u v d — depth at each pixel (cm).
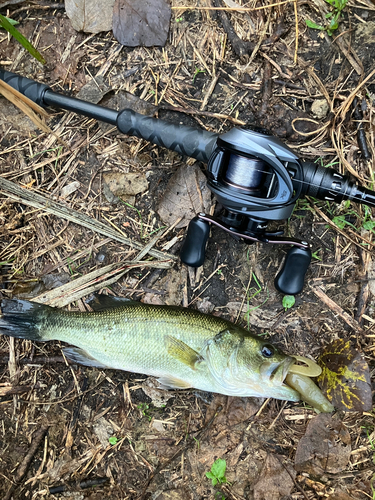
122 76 37
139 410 37
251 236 32
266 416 36
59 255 38
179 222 37
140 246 37
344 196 30
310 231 37
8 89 31
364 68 36
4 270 38
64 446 37
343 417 36
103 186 38
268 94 36
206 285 38
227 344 32
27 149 38
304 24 36
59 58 37
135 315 33
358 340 36
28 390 37
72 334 34
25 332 35
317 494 35
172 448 37
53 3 37
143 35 36
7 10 38
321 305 37
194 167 36
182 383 33
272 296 37
